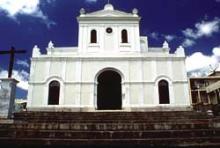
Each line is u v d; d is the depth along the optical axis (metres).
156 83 23.17
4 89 13.01
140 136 10.36
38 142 9.70
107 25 25.61
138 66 23.72
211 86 34.72
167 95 23.06
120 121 14.30
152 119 15.47
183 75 23.34
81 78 23.22
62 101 22.36
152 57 23.88
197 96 37.72
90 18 25.56
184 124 11.29
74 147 9.56
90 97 22.72
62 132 10.35
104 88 27.25
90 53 24.38
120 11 26.27
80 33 25.14
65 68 23.41
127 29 25.62
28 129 10.90
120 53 24.53
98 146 9.55
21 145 9.62
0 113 12.68
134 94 22.84
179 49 24.20
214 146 9.50
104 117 16.16
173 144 9.59
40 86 22.83
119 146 9.58
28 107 22.02
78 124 11.11
